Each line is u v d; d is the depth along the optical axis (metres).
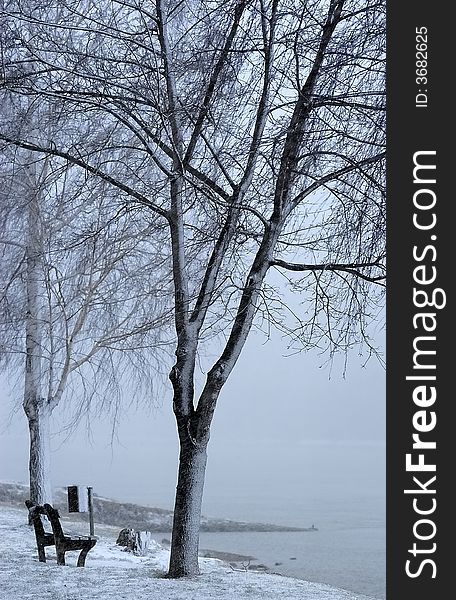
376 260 14.42
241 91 14.66
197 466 14.41
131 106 13.89
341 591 14.40
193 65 14.31
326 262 15.14
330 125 14.52
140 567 15.66
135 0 14.66
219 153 14.83
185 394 14.50
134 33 14.31
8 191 18.45
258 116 14.70
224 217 14.69
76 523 27.58
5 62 13.72
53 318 22.28
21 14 13.24
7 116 14.98
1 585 13.01
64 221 19.50
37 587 12.84
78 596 12.16
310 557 41.03
